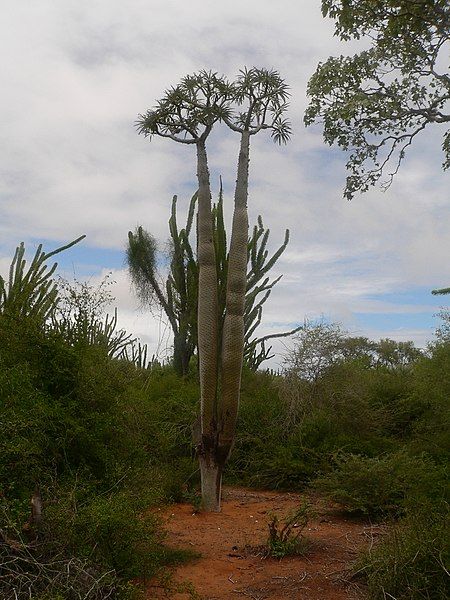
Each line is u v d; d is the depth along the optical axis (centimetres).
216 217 982
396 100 784
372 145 812
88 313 771
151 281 1345
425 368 1289
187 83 931
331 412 1245
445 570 473
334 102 795
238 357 903
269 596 554
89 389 713
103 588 452
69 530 478
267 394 1315
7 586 417
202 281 917
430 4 733
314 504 948
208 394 907
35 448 593
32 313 771
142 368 1397
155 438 873
